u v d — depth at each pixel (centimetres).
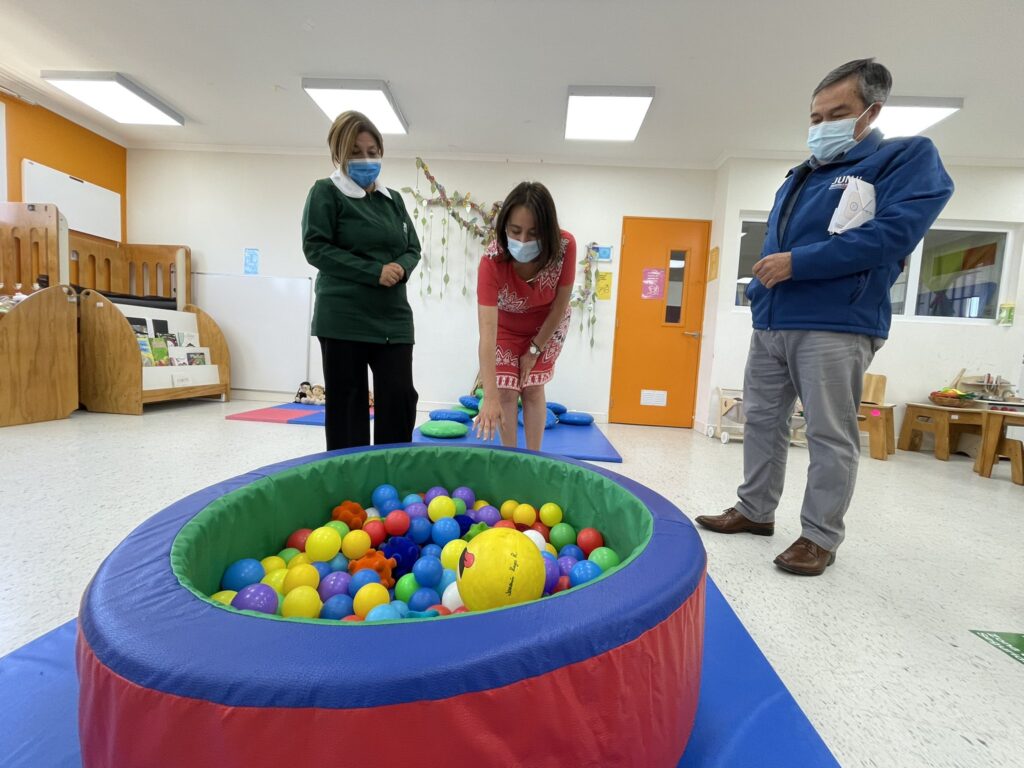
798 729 74
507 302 158
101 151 388
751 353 158
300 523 116
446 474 141
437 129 354
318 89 298
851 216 128
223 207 414
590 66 269
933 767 71
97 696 47
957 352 359
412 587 98
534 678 46
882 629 108
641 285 404
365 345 157
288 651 46
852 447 135
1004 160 345
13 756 64
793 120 315
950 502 215
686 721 64
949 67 249
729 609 110
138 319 351
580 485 120
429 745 43
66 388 304
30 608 100
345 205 151
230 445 253
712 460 279
